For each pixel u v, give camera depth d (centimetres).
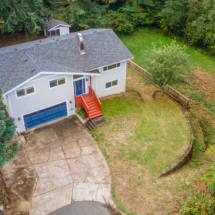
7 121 1764
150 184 2084
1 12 3167
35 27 3259
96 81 2734
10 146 1823
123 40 4188
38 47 2486
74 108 2681
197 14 4156
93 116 2628
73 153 2286
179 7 4072
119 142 2414
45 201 1909
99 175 2120
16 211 1830
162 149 2378
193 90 3403
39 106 2411
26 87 2212
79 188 2014
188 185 2114
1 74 2219
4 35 3675
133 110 2802
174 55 2689
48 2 3991
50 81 2320
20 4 3244
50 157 2231
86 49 2652
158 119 2716
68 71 2367
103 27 4019
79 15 3800
